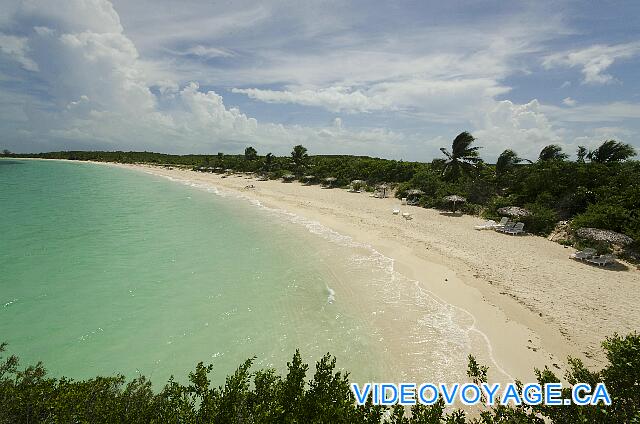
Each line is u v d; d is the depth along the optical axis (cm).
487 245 2269
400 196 4153
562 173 2950
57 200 4112
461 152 4003
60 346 1193
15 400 592
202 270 1883
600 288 1603
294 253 2167
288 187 5425
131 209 3681
